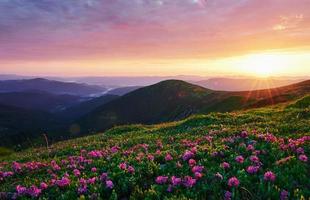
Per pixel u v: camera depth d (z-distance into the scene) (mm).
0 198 10766
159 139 19484
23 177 13844
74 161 14836
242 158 11539
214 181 9852
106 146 19875
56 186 10992
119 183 10555
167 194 9430
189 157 12609
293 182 9414
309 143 12711
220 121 24266
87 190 10195
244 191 9000
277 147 12828
